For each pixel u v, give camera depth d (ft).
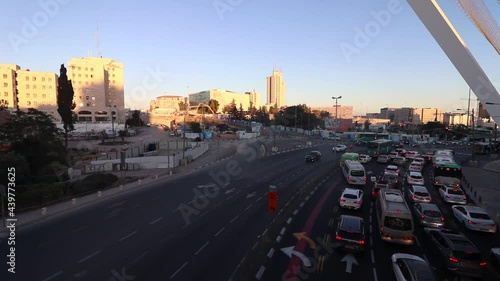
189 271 49.11
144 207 86.79
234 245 59.41
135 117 443.32
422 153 223.51
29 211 83.87
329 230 67.72
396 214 59.93
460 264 47.96
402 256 48.39
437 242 53.98
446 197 93.30
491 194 104.88
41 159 126.93
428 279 41.14
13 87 380.78
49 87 402.31
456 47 70.74
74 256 55.01
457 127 388.16
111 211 83.10
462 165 175.52
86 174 142.31
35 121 140.46
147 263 52.01
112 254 55.72
